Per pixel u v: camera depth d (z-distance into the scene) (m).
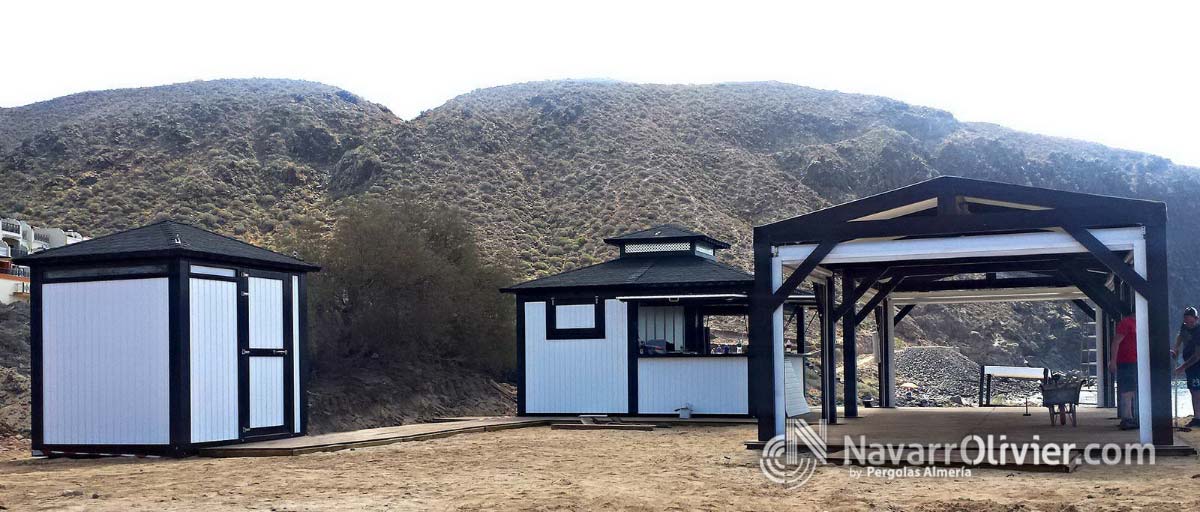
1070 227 12.09
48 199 60.94
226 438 15.53
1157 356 11.77
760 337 13.48
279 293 16.98
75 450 15.37
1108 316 19.89
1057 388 15.02
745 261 56.94
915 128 89.06
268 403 16.50
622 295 22.25
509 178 69.31
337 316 31.94
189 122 74.94
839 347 46.84
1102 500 8.81
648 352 22.17
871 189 75.44
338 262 31.64
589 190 67.75
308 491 10.33
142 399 15.02
